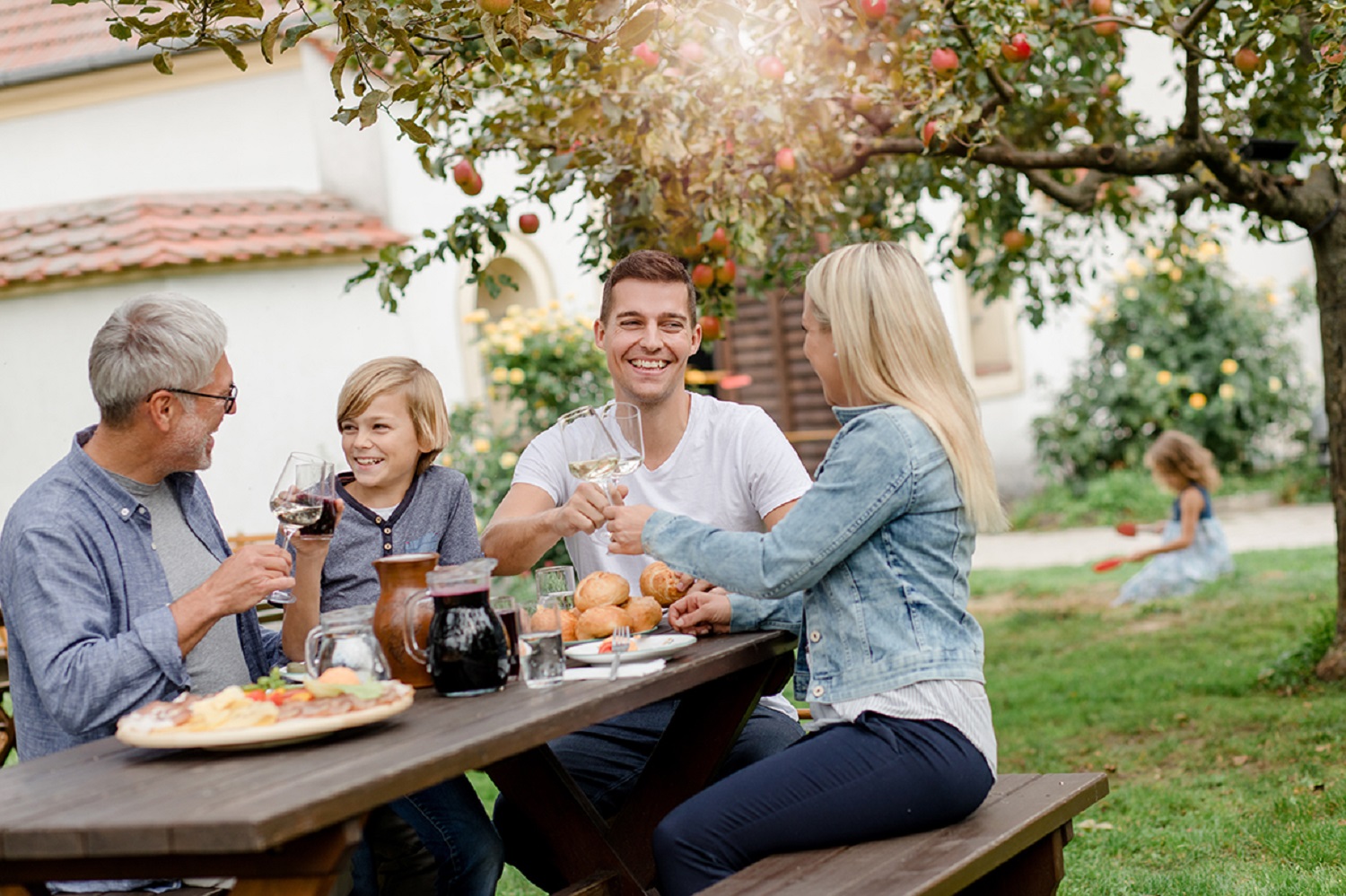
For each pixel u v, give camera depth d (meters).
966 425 2.88
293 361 9.59
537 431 8.54
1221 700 5.95
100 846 1.83
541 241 10.79
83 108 10.57
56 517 2.75
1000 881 2.97
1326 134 5.74
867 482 2.78
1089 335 14.67
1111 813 4.65
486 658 2.57
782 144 4.74
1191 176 5.76
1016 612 8.99
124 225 9.45
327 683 2.39
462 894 3.10
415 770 2.01
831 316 2.92
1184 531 8.73
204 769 2.12
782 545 2.81
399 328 10.14
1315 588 8.40
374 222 10.15
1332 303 5.88
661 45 4.25
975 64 4.77
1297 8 4.55
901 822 2.73
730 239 4.86
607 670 2.72
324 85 10.17
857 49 4.81
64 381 9.38
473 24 3.82
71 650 2.61
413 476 3.46
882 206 6.35
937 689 2.76
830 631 2.87
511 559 3.30
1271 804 4.54
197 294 9.21
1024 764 5.32
